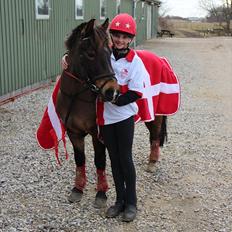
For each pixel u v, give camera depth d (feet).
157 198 14.82
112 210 13.20
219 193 15.35
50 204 14.06
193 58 64.64
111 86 10.97
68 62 12.10
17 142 20.61
